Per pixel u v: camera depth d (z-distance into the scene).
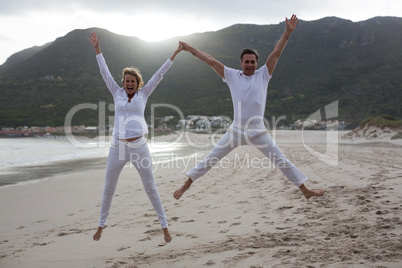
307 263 2.67
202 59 3.60
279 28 165.38
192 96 111.62
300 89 111.38
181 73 132.38
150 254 3.38
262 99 3.51
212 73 134.62
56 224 5.01
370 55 128.88
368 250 2.82
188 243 3.61
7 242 4.21
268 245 3.22
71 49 135.62
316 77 119.75
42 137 60.78
